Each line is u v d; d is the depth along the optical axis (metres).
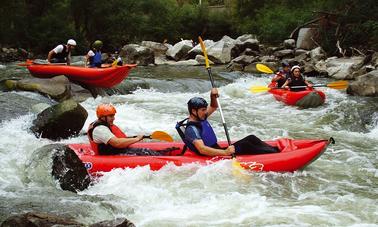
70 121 7.09
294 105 10.19
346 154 6.51
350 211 4.21
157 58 23.23
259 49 22.17
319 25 20.42
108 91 11.55
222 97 11.80
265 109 10.09
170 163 5.08
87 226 3.19
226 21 32.78
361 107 9.14
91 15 29.08
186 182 4.83
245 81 14.65
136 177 4.91
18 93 9.16
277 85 11.40
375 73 11.31
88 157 5.11
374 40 17.64
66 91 9.81
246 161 5.16
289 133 7.91
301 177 5.26
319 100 10.05
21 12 25.22
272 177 5.11
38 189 4.49
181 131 5.32
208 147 5.12
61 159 4.68
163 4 32.12
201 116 5.25
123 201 4.29
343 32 19.22
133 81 12.50
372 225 3.84
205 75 15.81
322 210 4.21
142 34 30.95
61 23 26.33
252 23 29.50
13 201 3.98
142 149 5.40
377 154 6.56
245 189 4.74
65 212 3.76
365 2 18.69
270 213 4.07
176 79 13.66
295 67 10.80
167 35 31.81
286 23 24.75
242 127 8.28
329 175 5.45
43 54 25.53
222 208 4.18
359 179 5.34
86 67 11.08
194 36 33.28
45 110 7.17
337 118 8.71
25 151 6.17
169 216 3.97
